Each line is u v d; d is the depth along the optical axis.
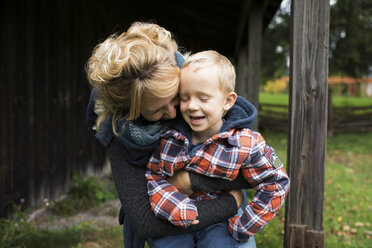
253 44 5.20
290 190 2.08
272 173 1.48
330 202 5.21
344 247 3.76
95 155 5.93
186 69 1.42
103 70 1.32
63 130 5.02
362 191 5.86
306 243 2.07
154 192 1.47
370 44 16.14
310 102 2.03
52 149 4.76
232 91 1.50
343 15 16.05
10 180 3.97
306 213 2.07
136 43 1.34
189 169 1.52
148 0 6.88
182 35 7.69
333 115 14.01
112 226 4.03
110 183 5.70
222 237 1.57
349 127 13.68
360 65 16.88
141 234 1.49
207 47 8.63
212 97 1.41
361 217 4.65
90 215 4.43
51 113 4.73
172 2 6.96
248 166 1.49
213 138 1.47
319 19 1.99
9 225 3.59
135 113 1.37
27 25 4.18
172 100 1.45
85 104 5.61
